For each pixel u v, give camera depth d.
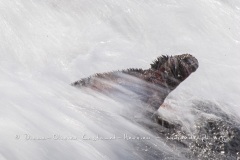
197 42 35.06
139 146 19.42
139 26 34.38
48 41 29.53
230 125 22.94
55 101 20.22
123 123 20.42
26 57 27.73
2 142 15.79
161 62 22.78
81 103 20.88
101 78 22.73
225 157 20.53
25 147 16.11
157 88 22.45
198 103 25.33
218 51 34.81
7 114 17.58
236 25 37.81
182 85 26.80
